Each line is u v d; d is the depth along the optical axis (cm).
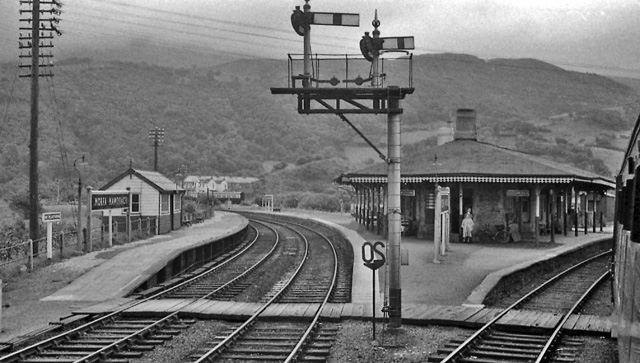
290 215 6606
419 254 2622
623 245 944
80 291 1775
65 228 3275
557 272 2536
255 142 17675
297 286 2080
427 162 3488
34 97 2416
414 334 1316
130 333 1324
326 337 1297
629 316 738
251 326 1390
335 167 13400
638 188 683
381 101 1345
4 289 1808
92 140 15012
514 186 3234
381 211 3719
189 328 1395
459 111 3850
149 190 3603
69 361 1102
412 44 1311
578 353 1185
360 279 1978
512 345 1225
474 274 2061
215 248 3077
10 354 1106
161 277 2145
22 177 9162
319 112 1321
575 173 3197
